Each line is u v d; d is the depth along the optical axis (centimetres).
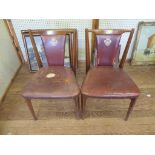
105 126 146
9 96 180
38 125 149
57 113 160
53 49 145
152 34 204
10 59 201
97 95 123
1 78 176
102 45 142
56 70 147
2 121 153
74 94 123
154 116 154
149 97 175
